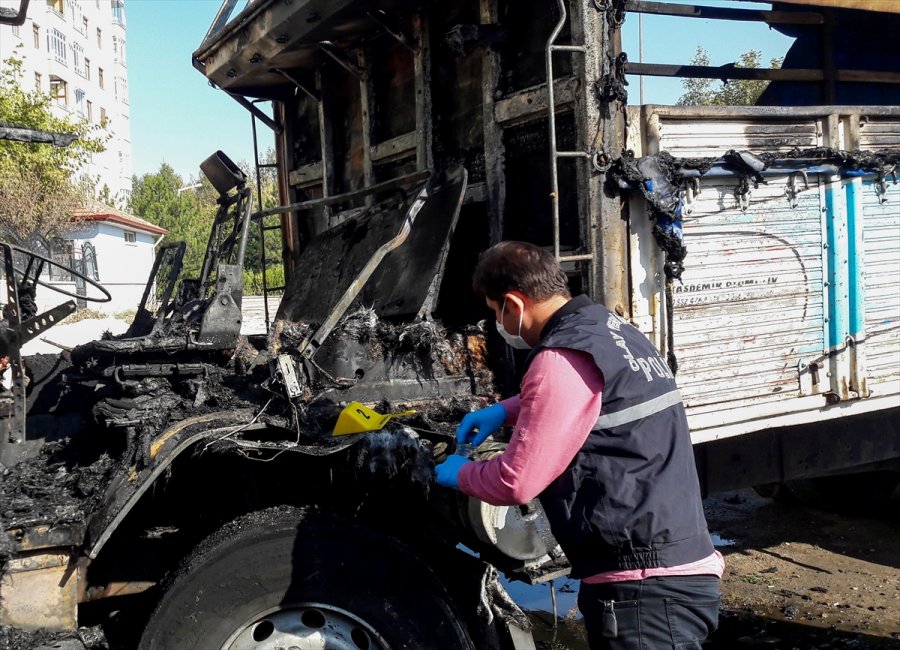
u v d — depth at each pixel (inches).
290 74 189.0
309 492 110.7
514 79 135.3
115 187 1768.0
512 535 96.3
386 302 130.9
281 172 211.5
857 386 141.5
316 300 158.1
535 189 132.8
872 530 219.8
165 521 119.3
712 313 125.1
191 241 1685.5
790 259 132.9
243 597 95.0
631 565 79.1
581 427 77.4
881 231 143.3
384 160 168.2
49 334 396.5
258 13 166.4
